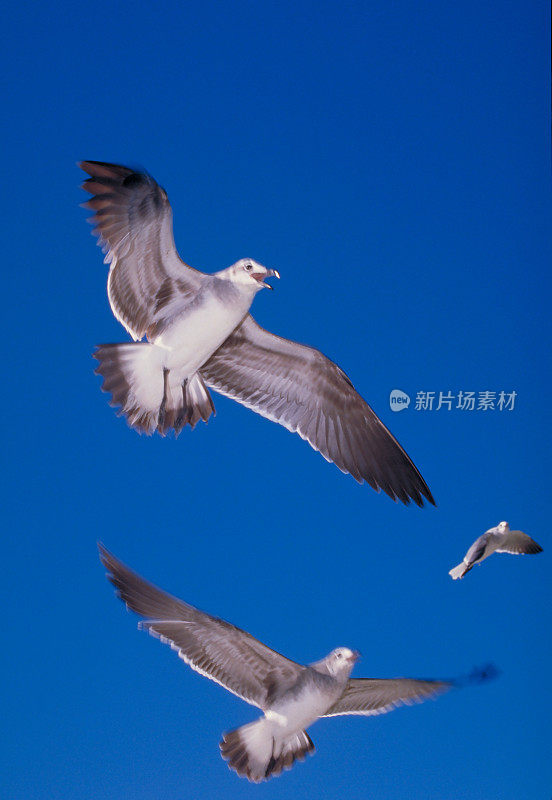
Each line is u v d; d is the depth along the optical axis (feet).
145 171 6.92
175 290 7.68
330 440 8.68
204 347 7.80
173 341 7.73
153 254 7.40
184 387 7.99
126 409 7.77
